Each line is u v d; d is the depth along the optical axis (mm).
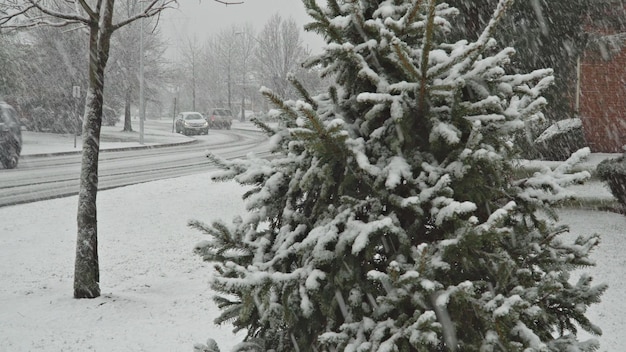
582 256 2928
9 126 19500
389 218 2453
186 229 10805
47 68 34594
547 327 2797
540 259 2869
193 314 6789
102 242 10000
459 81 2518
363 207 2775
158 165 21016
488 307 2318
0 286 7871
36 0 8148
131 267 8758
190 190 14672
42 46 34156
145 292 7676
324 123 2697
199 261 9055
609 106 20500
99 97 7633
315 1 2799
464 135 2797
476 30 10562
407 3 2908
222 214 11836
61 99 36094
